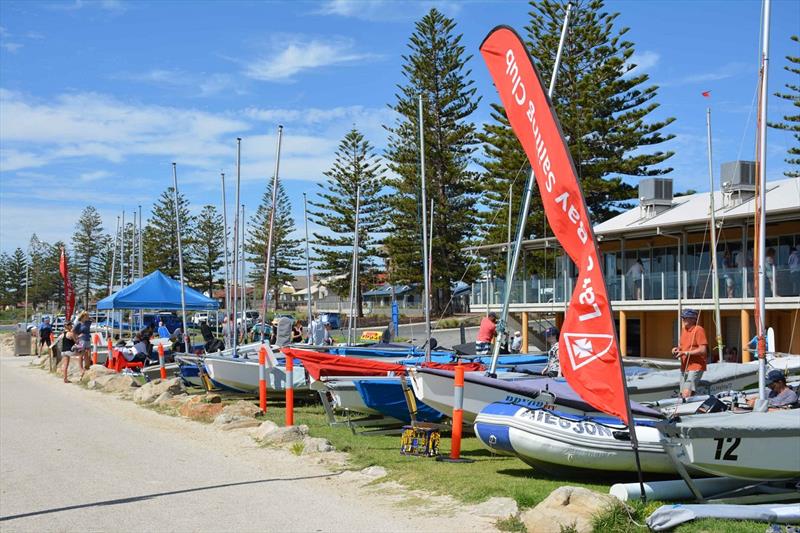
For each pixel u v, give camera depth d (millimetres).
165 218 74188
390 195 50438
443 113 48406
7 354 41094
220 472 9680
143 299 25391
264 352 15172
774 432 7762
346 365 13156
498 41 8328
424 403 12344
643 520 6703
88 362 25234
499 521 6973
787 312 26734
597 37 42562
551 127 7543
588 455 8516
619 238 32219
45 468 10016
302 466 9992
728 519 6762
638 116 42906
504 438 8992
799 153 40969
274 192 19328
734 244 29109
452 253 48750
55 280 103812
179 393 18031
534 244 35406
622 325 30938
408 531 6887
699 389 12734
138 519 7434
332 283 59188
